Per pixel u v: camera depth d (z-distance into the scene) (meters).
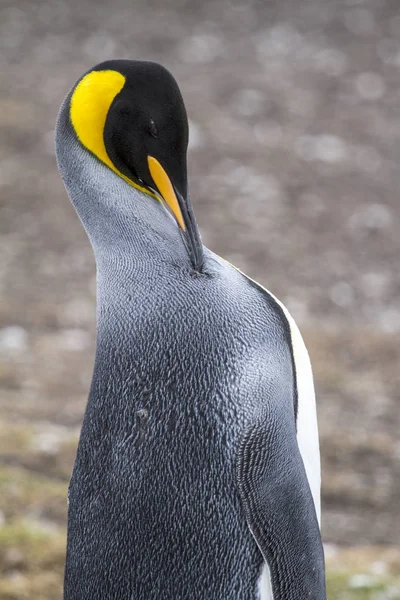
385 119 29.80
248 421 4.80
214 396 4.86
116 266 5.07
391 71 32.56
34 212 24.52
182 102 4.95
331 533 12.70
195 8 36.75
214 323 4.94
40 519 11.62
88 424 5.03
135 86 4.92
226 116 29.45
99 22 35.53
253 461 4.77
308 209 24.89
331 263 22.62
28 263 22.31
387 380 17.78
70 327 19.61
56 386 16.92
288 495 4.74
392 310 20.92
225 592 4.85
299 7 36.59
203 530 4.83
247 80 31.80
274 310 5.12
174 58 33.12
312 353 18.59
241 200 25.08
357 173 26.73
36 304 20.47
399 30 34.94
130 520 4.86
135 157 4.97
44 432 14.50
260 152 27.45
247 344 4.92
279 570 4.76
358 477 14.31
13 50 33.53
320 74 32.34
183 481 4.84
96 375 5.05
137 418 4.90
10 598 9.65
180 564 4.84
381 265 22.67
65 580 5.07
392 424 16.22
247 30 35.25
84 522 4.97
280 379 4.87
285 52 33.72
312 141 28.28
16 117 28.80
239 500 4.81
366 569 10.69
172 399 4.88
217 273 5.08
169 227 5.11
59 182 26.06
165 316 4.96
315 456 5.11
